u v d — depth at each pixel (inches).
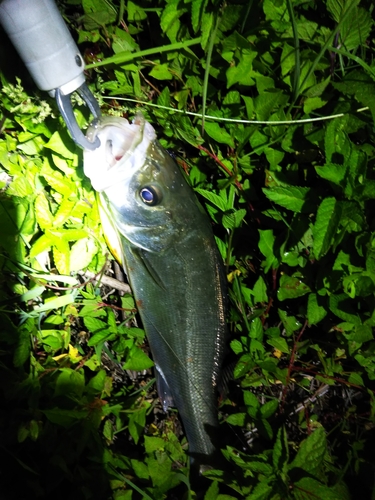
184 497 18.4
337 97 18.0
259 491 16.6
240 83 17.6
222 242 19.8
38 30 12.2
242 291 20.3
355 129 16.9
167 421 20.6
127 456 20.4
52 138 16.2
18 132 17.6
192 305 19.0
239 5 16.3
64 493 18.9
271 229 19.7
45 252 18.2
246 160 18.9
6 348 18.5
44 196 17.3
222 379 20.4
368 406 21.3
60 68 12.9
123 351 18.9
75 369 19.0
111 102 19.0
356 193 16.2
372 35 19.1
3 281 17.4
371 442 20.9
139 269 18.4
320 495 16.4
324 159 18.6
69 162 16.9
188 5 16.9
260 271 21.0
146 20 18.9
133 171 16.0
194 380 19.7
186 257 18.3
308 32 17.1
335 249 18.2
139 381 21.1
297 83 16.5
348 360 20.4
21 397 17.7
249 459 18.2
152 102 19.2
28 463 18.4
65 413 17.3
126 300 19.9
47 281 18.5
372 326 18.9
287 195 17.3
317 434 17.3
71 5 19.6
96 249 18.1
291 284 19.1
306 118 17.9
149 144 16.2
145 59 18.6
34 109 16.1
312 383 21.5
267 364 19.1
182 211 17.5
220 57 17.8
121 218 17.2
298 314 20.5
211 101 19.1
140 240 17.7
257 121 17.3
